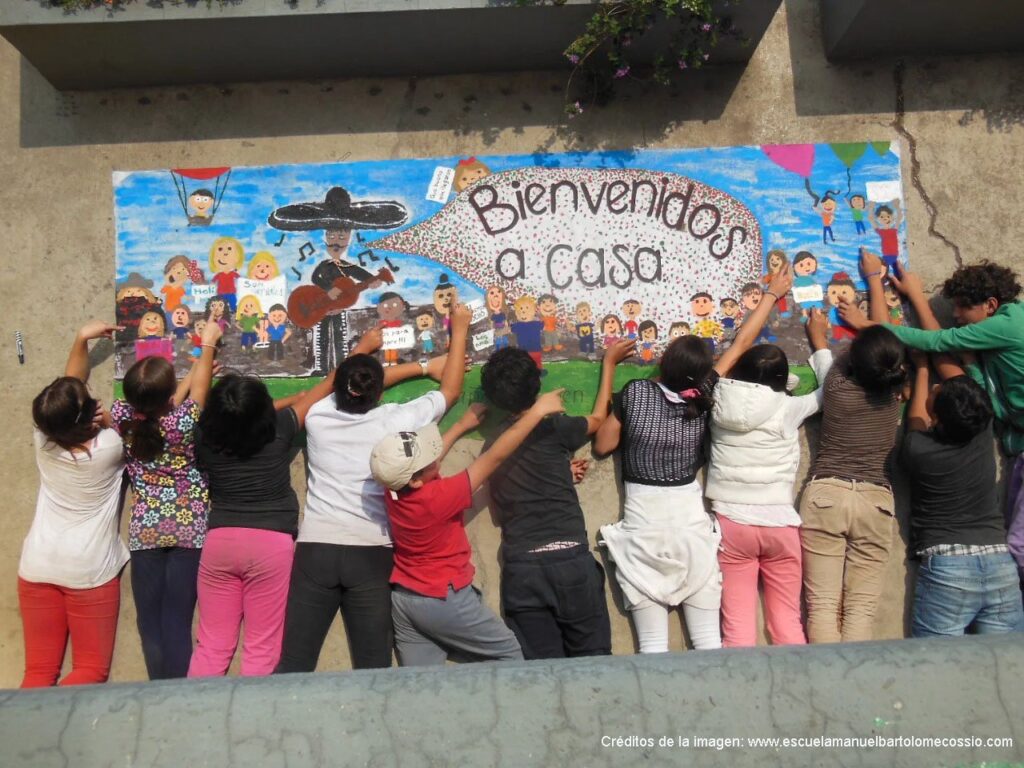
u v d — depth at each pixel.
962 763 3.18
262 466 3.83
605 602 4.02
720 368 4.23
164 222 4.38
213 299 4.34
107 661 4.02
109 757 3.13
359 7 3.86
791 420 4.11
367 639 3.85
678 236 4.45
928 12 4.13
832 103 4.53
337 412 3.92
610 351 4.27
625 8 3.91
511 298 4.40
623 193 4.46
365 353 4.22
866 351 3.98
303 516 4.25
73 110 4.44
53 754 3.13
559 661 3.33
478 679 3.23
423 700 3.19
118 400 4.21
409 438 3.56
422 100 4.47
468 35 4.10
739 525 4.06
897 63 4.50
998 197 4.53
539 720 3.18
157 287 4.34
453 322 4.21
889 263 4.47
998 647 3.33
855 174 4.50
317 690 3.21
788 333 4.43
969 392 3.92
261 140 4.44
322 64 4.32
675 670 3.26
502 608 4.08
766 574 4.14
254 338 4.33
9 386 4.31
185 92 4.45
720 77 4.52
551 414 4.04
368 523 3.85
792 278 4.45
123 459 3.98
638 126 4.48
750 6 3.98
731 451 4.09
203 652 3.86
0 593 4.22
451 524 3.76
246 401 3.69
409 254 4.39
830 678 3.25
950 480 4.03
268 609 3.88
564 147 4.46
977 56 4.53
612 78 4.46
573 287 4.41
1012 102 4.51
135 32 3.95
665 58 4.35
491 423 4.29
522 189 4.44
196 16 3.85
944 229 4.50
